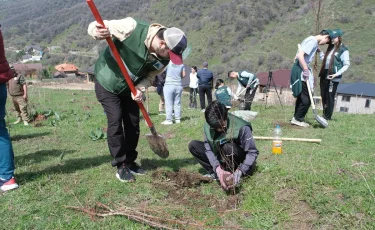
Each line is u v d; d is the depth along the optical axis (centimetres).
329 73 736
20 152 612
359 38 3700
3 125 393
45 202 374
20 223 334
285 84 1864
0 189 402
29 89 2412
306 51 655
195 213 350
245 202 361
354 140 568
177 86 834
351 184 371
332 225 314
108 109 401
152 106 1449
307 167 418
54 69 6531
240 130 382
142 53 371
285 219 329
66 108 1349
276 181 387
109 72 390
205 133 400
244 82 959
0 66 372
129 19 372
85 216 346
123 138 418
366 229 302
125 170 428
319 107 1105
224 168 422
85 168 490
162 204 369
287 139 575
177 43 351
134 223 333
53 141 704
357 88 2850
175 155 552
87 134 771
